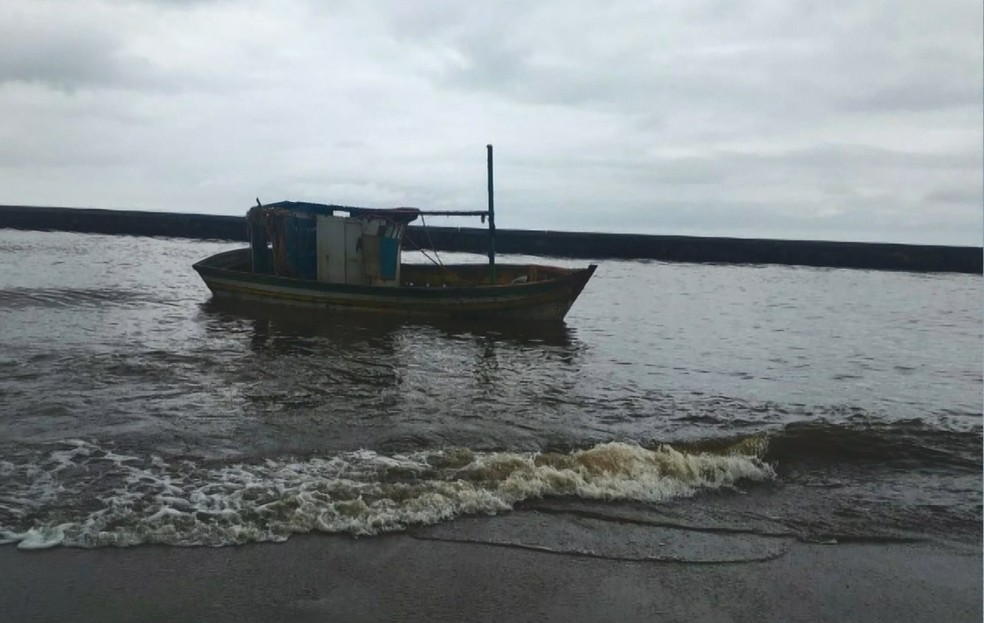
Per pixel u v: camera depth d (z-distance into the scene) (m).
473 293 18.84
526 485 7.15
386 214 19.50
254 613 5.03
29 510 6.30
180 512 6.37
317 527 6.23
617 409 11.09
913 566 6.14
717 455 8.42
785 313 25.95
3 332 14.81
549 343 17.48
